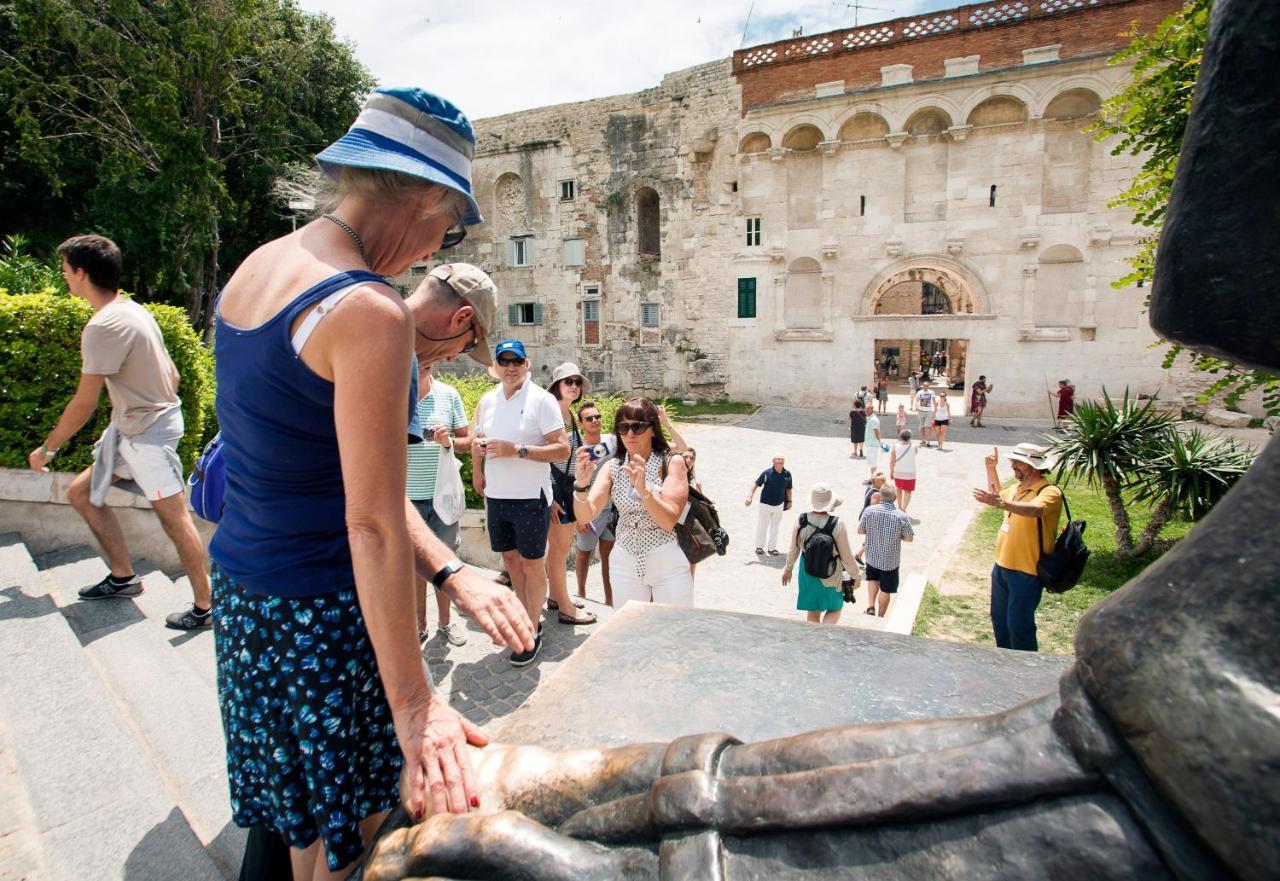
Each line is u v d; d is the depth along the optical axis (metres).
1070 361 21.88
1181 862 0.61
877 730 0.91
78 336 5.28
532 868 0.99
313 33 26.05
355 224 1.33
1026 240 21.70
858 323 23.91
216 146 21.34
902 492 12.23
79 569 4.84
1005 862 0.69
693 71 25.39
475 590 1.57
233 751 1.49
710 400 26.50
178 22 19.25
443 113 1.38
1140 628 0.68
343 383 1.15
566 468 5.18
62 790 2.52
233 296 1.33
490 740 1.47
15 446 5.11
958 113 21.80
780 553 10.10
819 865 0.80
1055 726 0.74
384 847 1.17
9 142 20.48
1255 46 0.70
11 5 18.69
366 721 1.46
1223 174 0.74
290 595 1.34
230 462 1.39
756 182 24.81
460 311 2.43
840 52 22.89
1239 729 0.57
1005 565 6.09
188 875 2.23
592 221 28.11
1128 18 19.83
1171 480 8.84
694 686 1.68
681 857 0.88
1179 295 0.79
